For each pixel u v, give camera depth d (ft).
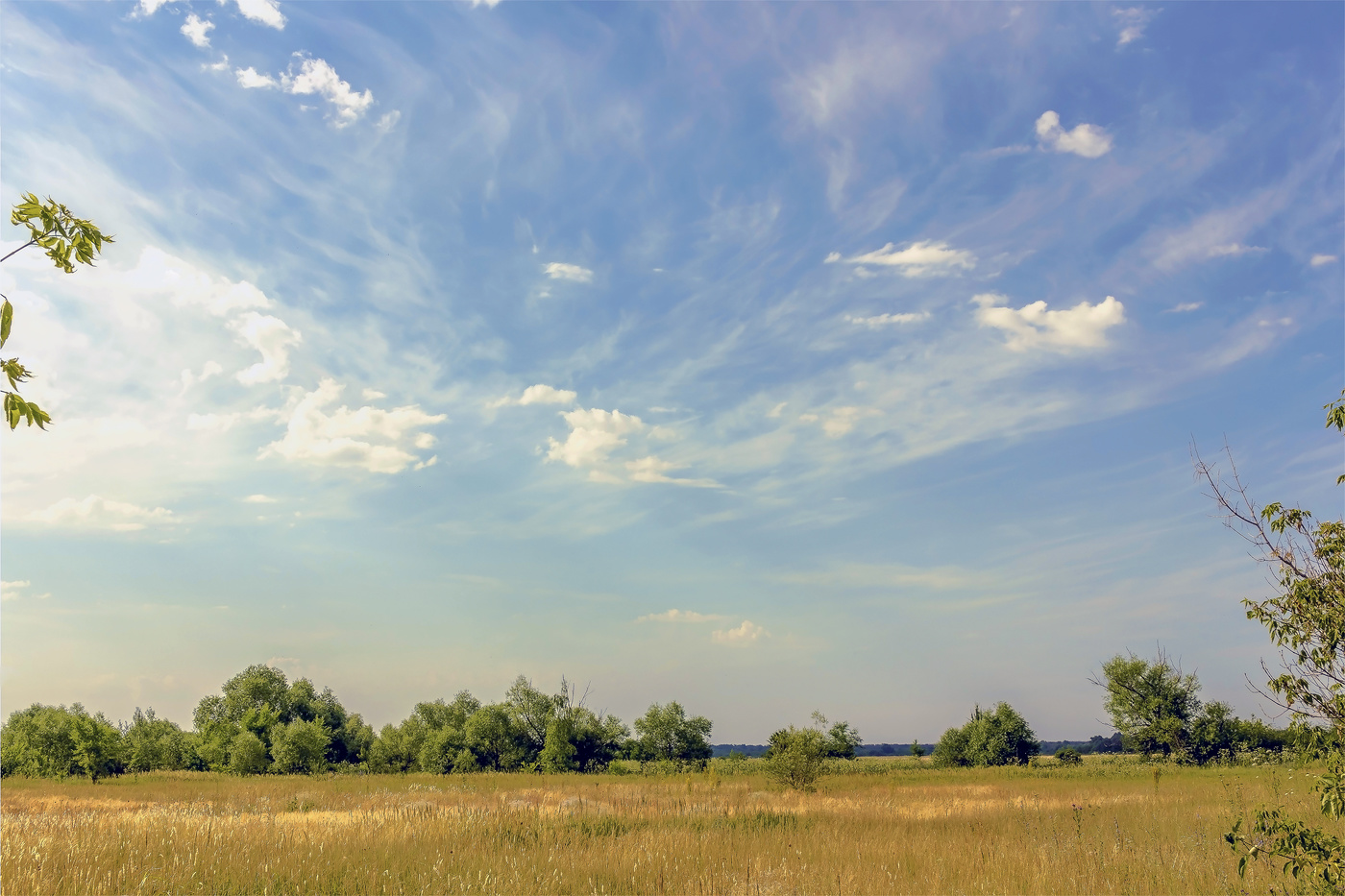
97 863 34.91
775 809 80.59
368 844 43.70
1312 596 21.59
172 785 148.05
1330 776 21.12
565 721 225.35
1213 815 59.21
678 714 244.22
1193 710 220.64
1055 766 220.02
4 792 121.29
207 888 32.78
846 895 35.45
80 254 16.10
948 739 271.08
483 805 82.94
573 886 36.42
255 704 326.03
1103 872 37.32
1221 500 23.34
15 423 14.74
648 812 72.90
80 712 234.58
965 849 47.42
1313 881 22.71
